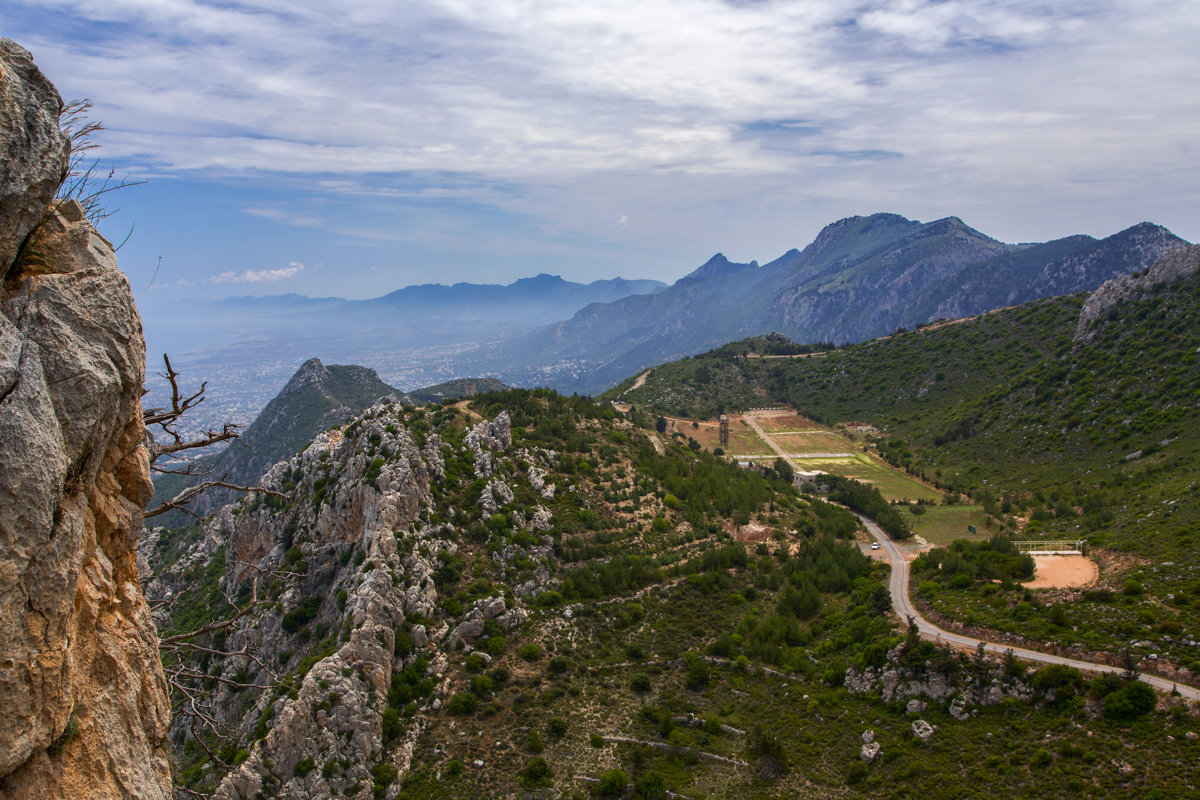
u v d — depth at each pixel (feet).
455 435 428.15
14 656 42.98
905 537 489.67
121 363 54.95
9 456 43.45
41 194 50.93
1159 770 201.57
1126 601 273.54
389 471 330.95
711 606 362.12
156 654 61.52
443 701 277.03
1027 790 213.25
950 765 232.32
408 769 249.34
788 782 244.01
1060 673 241.55
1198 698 218.18
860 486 620.08
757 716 283.79
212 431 76.28
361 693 255.70
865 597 343.87
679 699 294.25
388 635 278.87
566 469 458.50
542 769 250.57
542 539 376.07
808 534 461.37
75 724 49.24
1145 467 489.67
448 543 339.57
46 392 47.42
